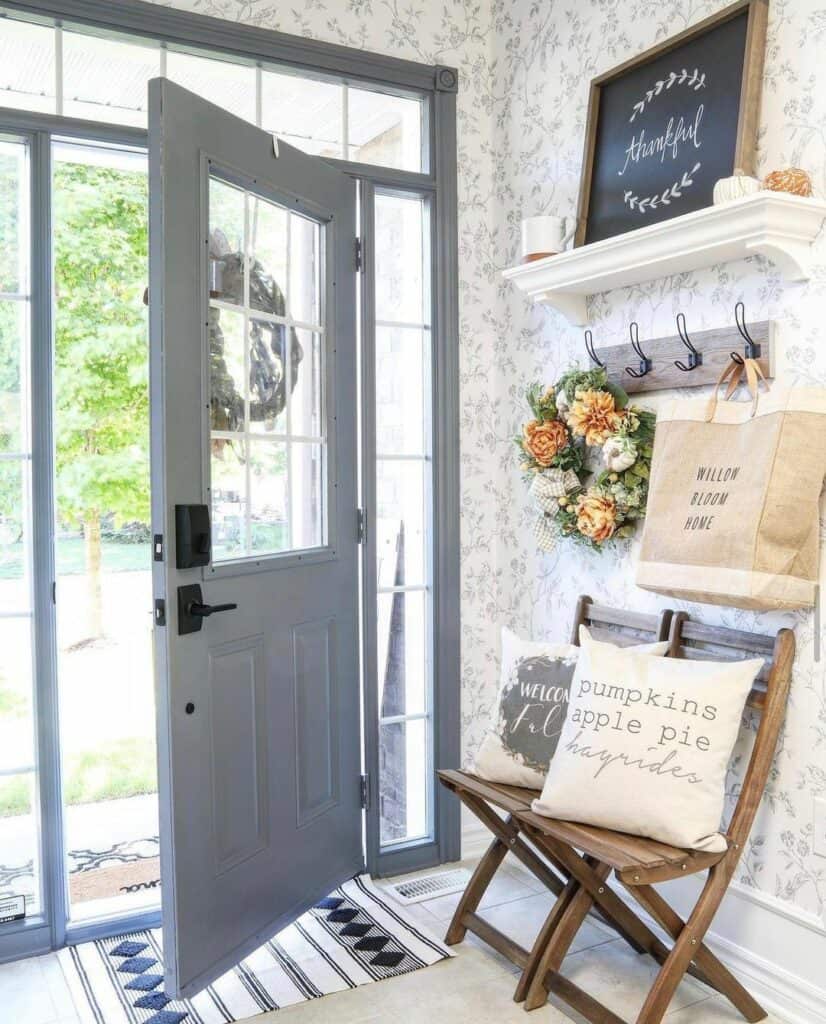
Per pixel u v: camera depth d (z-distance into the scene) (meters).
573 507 2.47
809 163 1.95
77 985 2.25
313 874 2.59
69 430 5.72
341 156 2.79
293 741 2.50
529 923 2.54
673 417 2.12
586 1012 2.01
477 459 3.00
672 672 1.99
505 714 2.29
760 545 1.88
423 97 2.92
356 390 2.79
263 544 2.43
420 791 3.01
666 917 1.92
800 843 2.02
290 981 2.26
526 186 2.86
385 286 2.89
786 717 2.04
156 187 2.03
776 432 1.88
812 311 1.95
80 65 2.41
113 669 5.78
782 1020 2.05
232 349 2.30
